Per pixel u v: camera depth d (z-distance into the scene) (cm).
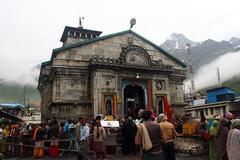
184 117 1788
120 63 2719
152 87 2855
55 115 2486
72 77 2650
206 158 1546
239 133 782
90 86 2680
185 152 1695
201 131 1600
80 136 1442
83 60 2728
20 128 2395
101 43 2873
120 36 2997
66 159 1652
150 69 2836
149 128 769
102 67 2642
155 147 757
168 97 2914
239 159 762
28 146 1812
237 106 4131
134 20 3092
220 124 1116
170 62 3206
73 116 2539
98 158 1420
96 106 2536
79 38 3938
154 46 3152
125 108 2950
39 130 1800
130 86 2934
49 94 3109
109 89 2636
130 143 1784
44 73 3128
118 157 1661
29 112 5991
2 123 3291
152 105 2808
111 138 1817
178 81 3209
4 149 2066
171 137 1099
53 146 1803
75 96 2614
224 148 1084
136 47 2870
